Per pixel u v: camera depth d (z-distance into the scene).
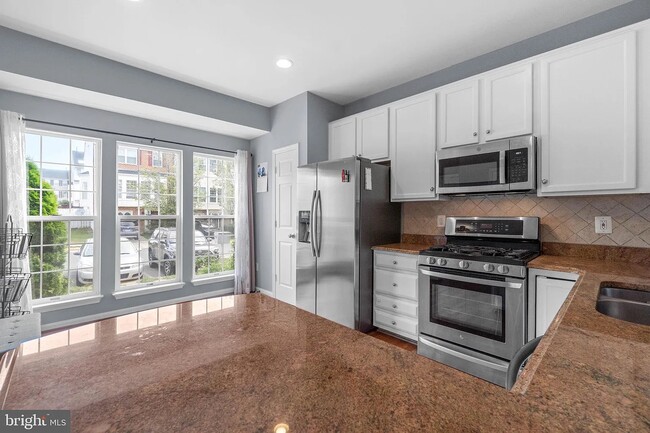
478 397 0.52
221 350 0.72
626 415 0.46
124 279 3.43
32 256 2.88
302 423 0.46
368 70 3.03
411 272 2.61
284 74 3.12
